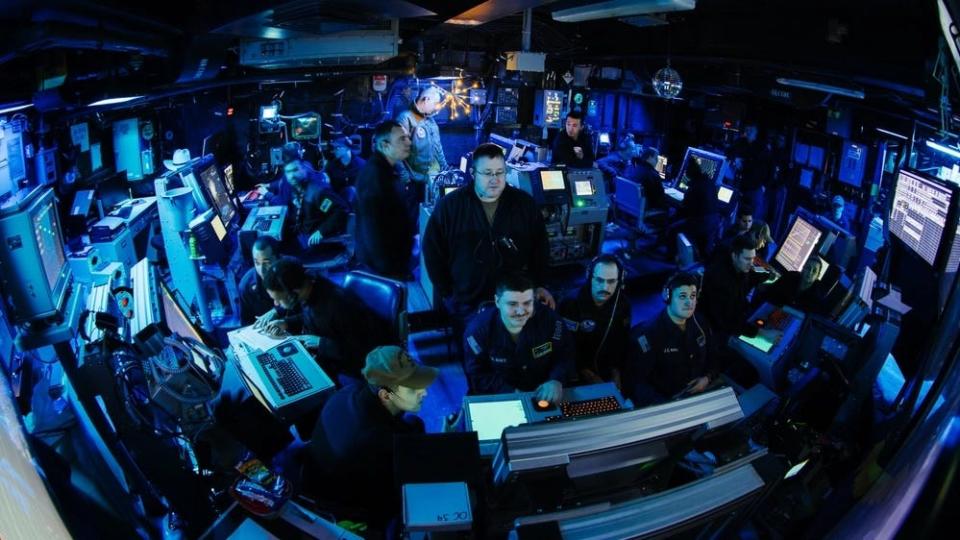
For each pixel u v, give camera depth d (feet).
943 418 3.61
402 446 5.05
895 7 11.61
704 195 23.13
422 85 32.48
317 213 19.36
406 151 14.10
